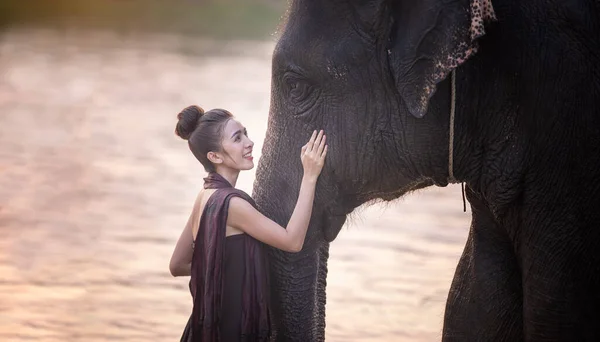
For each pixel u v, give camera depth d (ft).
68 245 49.19
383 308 40.11
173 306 40.47
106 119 94.17
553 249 25.26
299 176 25.86
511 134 25.44
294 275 25.79
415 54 24.35
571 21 25.05
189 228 26.63
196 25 201.87
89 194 61.11
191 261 26.14
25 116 96.53
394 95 25.40
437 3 24.07
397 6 24.90
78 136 84.28
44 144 80.12
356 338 36.88
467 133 25.75
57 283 43.24
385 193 26.37
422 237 51.03
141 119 94.22
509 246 27.30
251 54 154.10
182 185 63.87
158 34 188.14
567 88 24.93
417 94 24.40
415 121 25.57
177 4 232.94
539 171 25.23
